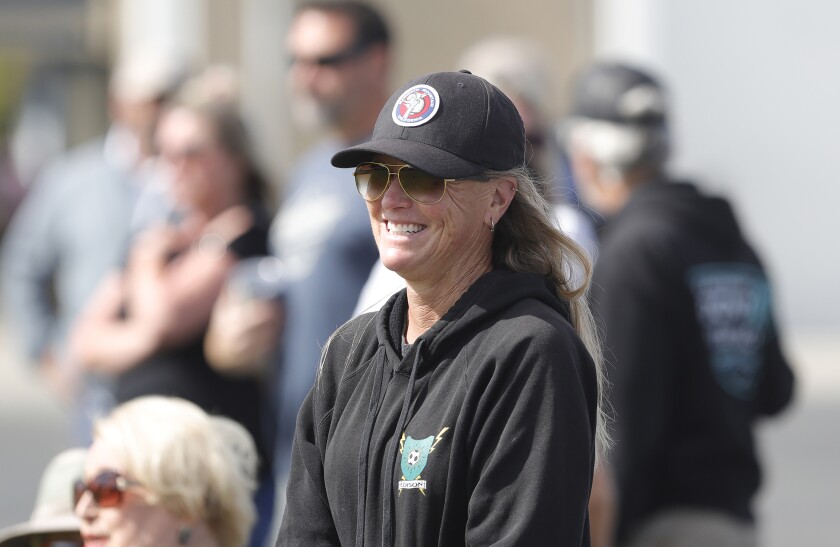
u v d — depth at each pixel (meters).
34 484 33.41
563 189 15.36
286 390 18.50
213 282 18.97
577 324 9.94
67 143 66.81
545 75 20.66
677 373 16.45
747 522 16.61
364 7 19.58
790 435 37.41
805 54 48.59
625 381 16.05
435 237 9.45
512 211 9.78
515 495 8.88
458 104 9.42
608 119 17.97
